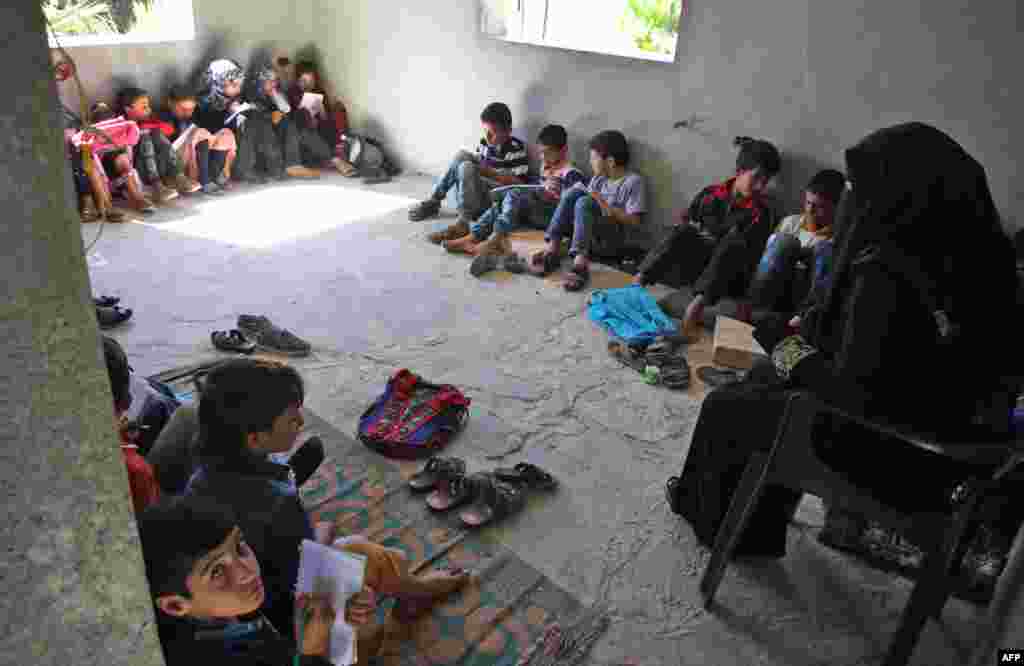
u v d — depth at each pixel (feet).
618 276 14.26
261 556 5.32
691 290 13.73
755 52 12.88
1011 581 5.68
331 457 8.82
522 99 16.37
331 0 19.24
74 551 2.70
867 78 11.94
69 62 5.78
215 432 5.81
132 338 11.02
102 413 2.62
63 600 2.73
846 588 7.45
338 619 4.63
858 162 5.69
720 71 13.35
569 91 15.51
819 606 7.22
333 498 8.16
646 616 7.00
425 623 6.70
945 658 6.69
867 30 11.73
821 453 6.12
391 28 18.29
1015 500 7.07
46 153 2.27
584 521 8.14
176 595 3.79
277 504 5.58
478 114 17.42
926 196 5.41
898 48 11.53
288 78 19.71
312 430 9.29
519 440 9.41
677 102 14.07
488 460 9.02
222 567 3.86
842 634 6.92
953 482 5.80
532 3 16.40
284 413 5.96
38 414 2.47
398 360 11.03
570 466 9.03
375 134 20.03
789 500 7.36
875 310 5.55
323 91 20.42
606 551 7.75
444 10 17.04
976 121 11.20
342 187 18.30
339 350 11.18
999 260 5.52
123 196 16.40
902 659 6.05
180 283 12.86
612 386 10.74
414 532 7.75
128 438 6.39
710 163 14.03
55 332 2.44
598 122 15.31
